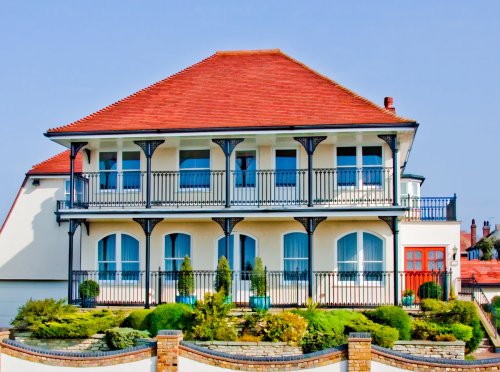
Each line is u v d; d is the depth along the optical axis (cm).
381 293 2509
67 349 2205
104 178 2703
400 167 2930
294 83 2767
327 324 2111
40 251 3294
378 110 2544
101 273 2652
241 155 2652
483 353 2280
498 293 3145
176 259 2652
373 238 2566
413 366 1576
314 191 2578
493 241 4794
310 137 2478
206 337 2088
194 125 2544
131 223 2680
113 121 2645
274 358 1633
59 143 2659
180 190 2656
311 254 2438
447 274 2488
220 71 2892
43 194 3334
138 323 2244
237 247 2623
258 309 2238
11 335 2238
